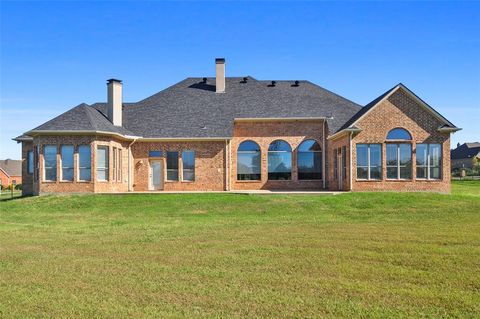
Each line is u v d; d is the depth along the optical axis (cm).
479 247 1409
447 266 1171
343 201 2578
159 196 2803
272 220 2094
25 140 3506
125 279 1079
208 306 884
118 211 2469
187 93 3969
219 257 1302
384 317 817
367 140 2977
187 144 3491
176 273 1129
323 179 3578
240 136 3622
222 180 3469
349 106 3800
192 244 1509
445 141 2991
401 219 2080
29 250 1444
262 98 3866
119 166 3312
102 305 895
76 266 1215
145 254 1357
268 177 3600
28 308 883
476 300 904
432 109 2973
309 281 1045
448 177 2984
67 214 2427
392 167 2984
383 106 2991
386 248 1404
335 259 1262
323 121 3603
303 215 2247
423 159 2994
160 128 3559
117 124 3406
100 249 1445
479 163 8988
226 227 1891
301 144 3606
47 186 2997
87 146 3009
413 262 1217
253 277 1084
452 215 2173
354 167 2975
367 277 1077
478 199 2647
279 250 1388
